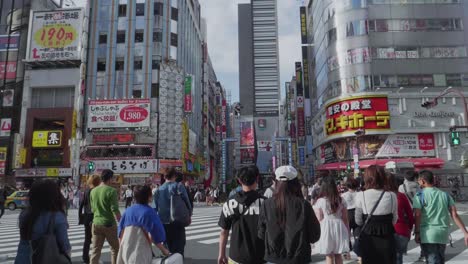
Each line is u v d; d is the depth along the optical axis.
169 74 39.28
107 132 37.16
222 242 3.90
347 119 32.41
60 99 39.38
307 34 49.22
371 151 31.67
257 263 3.67
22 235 3.35
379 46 33.44
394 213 4.47
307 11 50.47
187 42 47.12
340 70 34.12
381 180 4.54
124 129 36.97
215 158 73.88
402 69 33.03
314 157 45.56
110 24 40.78
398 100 32.06
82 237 11.66
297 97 48.12
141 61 39.84
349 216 6.93
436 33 33.75
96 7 41.25
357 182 7.16
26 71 39.44
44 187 3.42
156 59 39.88
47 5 46.44
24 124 38.22
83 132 38.44
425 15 34.03
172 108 38.97
